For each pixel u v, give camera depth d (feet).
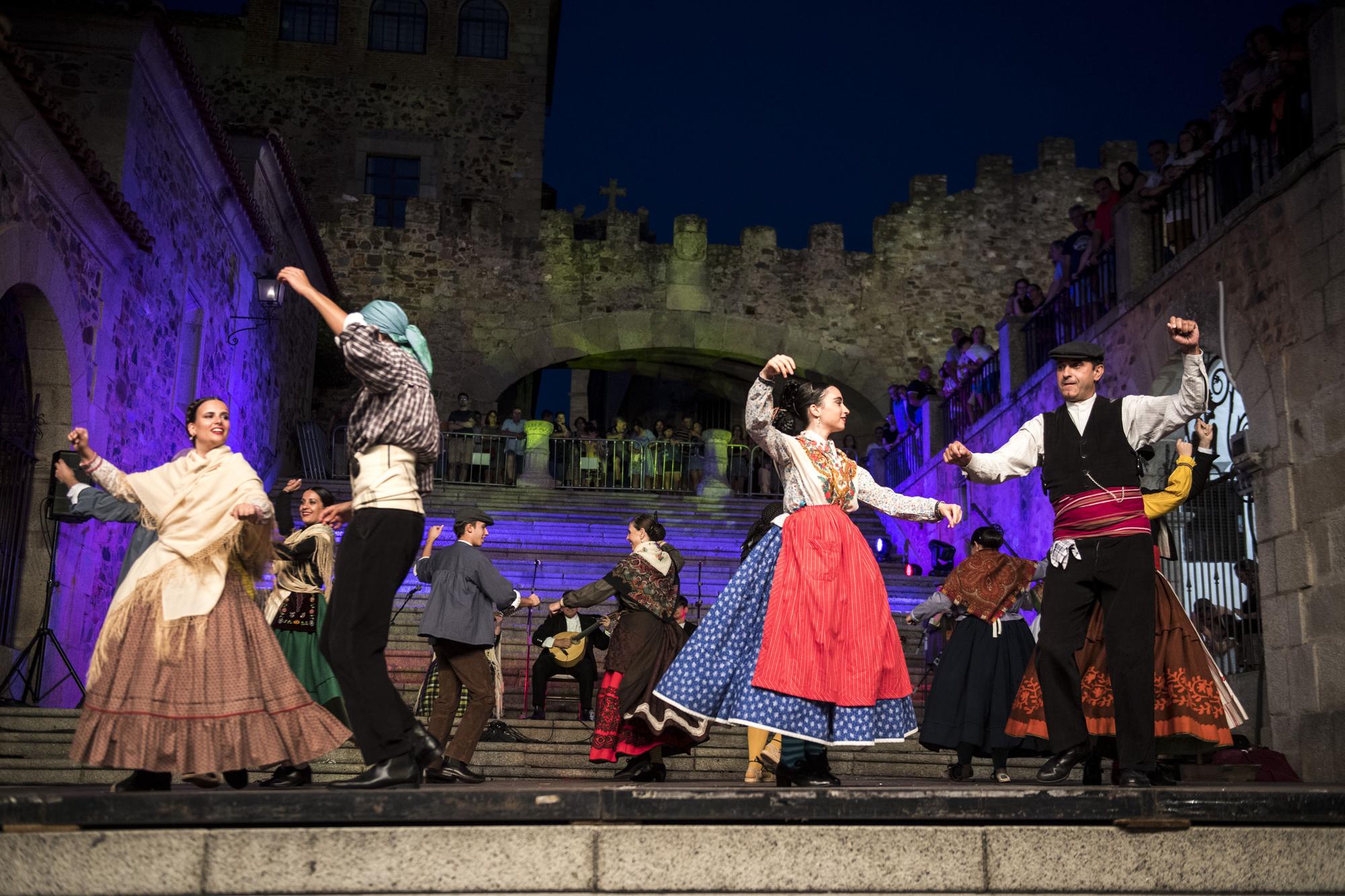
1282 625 26.96
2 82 24.49
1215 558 30.68
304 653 18.71
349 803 10.15
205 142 39.65
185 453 13.66
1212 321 30.78
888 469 61.82
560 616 28.94
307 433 60.59
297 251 58.70
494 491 56.75
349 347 12.07
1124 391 36.06
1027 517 42.32
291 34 77.77
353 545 12.05
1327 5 26.73
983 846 10.71
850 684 12.78
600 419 95.71
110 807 9.91
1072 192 77.41
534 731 26.91
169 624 12.61
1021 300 47.01
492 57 79.05
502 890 10.25
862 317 75.10
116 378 32.83
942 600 21.81
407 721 11.84
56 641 25.52
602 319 73.05
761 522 20.22
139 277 34.55
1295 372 27.12
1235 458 29.09
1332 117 26.20
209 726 12.50
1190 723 13.91
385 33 78.54
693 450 63.87
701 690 13.03
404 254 72.69
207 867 9.98
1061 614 13.74
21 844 9.77
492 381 71.46
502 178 77.20
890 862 10.62
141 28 33.09
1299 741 25.79
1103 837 10.82
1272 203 28.32
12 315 28.68
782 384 14.70
